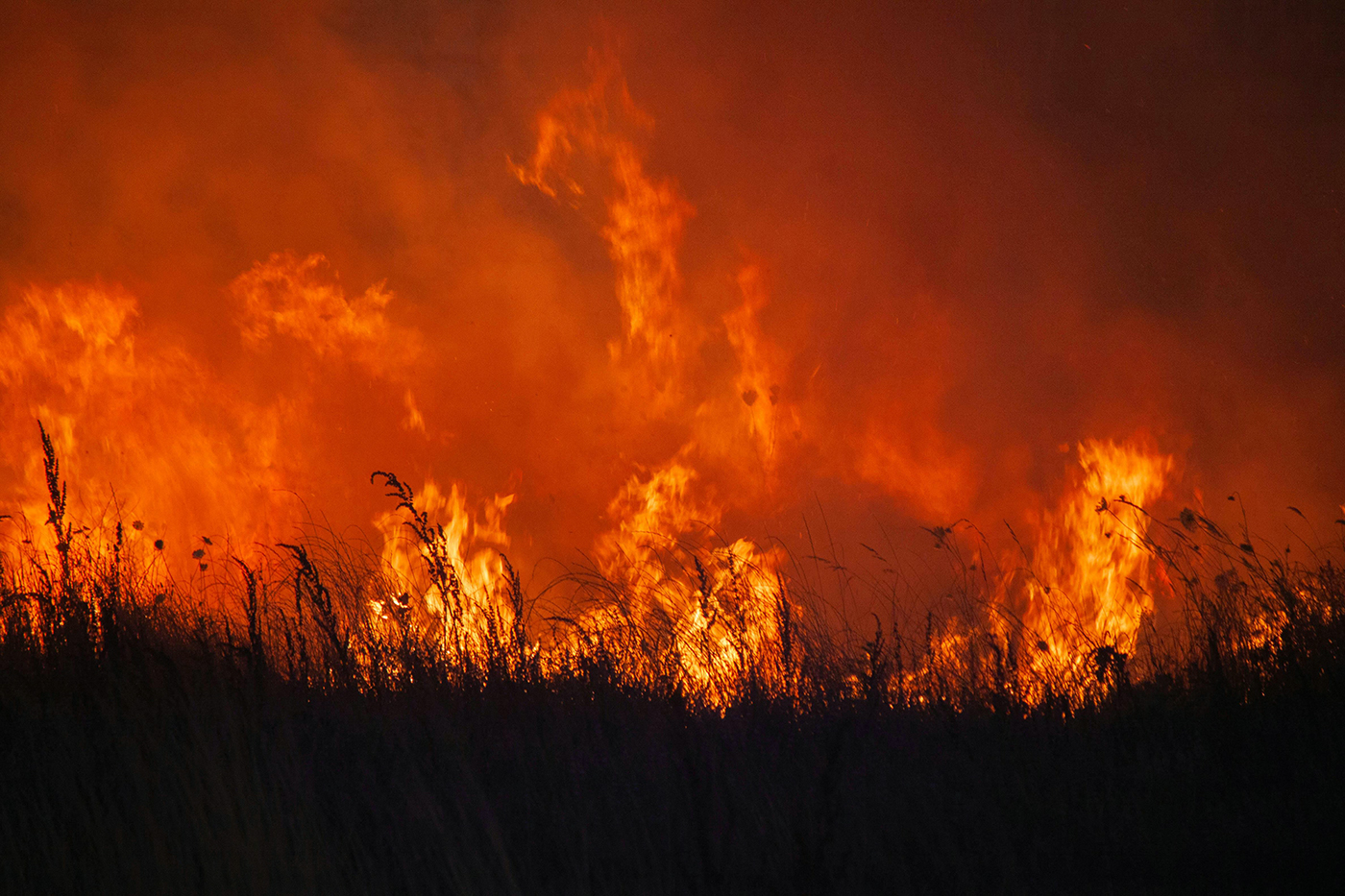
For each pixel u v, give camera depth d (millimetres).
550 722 3021
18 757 2740
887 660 3299
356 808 2580
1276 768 2811
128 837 2418
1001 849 2518
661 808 2564
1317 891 2398
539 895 2371
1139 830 2598
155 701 2844
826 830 2436
